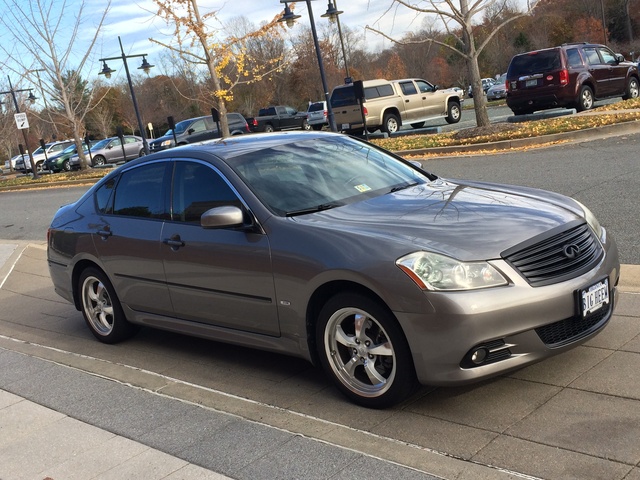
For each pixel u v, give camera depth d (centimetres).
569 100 2006
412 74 6188
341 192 484
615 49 6556
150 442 402
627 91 2256
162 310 545
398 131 2511
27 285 905
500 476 318
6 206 2166
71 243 619
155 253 529
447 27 1806
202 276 491
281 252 434
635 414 359
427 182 520
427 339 371
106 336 616
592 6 6512
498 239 387
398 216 430
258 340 470
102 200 606
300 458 360
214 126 3177
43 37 2986
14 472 387
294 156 521
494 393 409
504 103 3741
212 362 539
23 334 688
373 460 347
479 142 1694
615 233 720
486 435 362
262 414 422
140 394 480
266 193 473
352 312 406
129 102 7381
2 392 518
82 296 629
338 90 2494
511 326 368
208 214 451
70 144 4506
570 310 383
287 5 2245
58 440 421
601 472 312
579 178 1048
